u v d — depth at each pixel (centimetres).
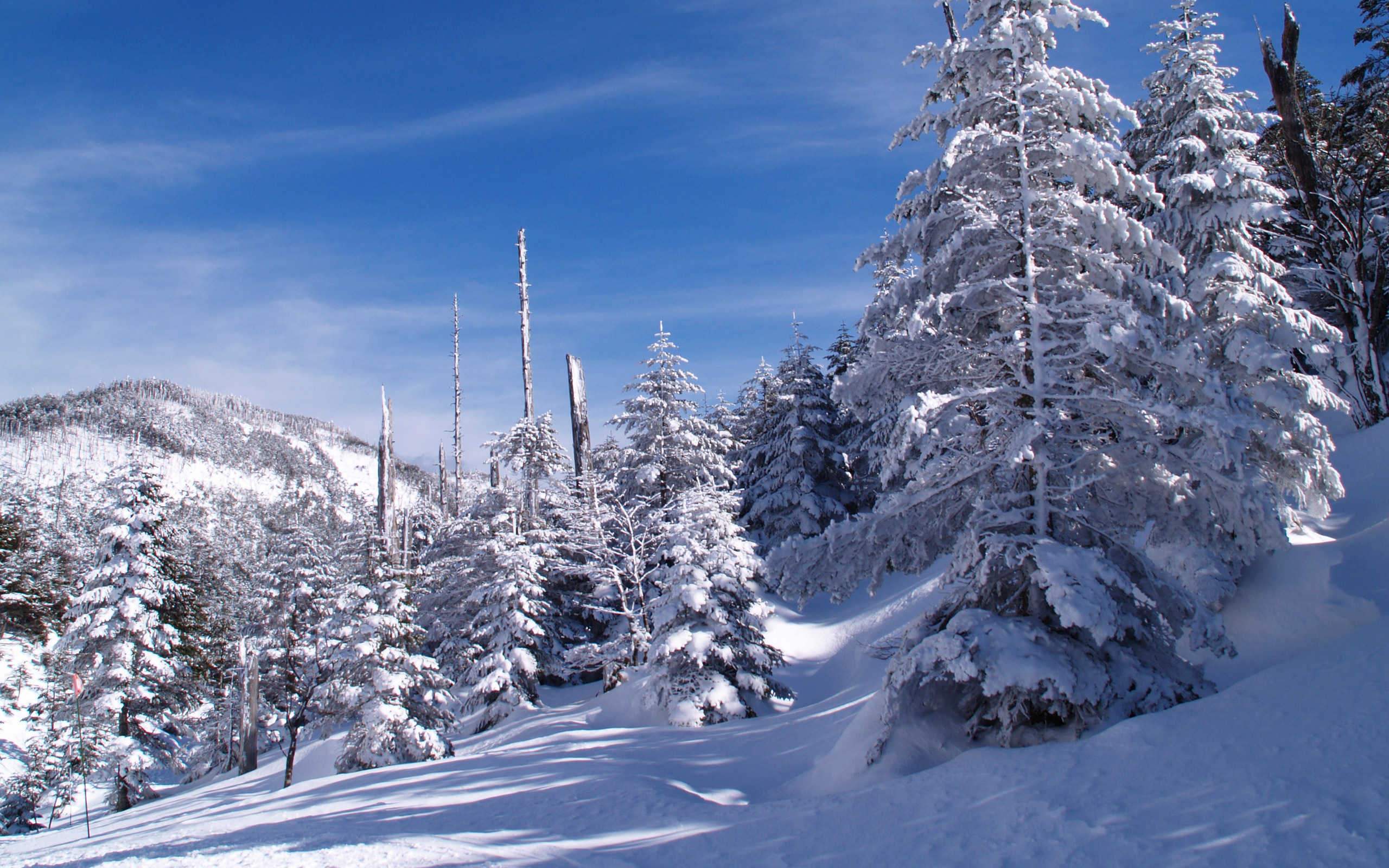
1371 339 1900
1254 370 1177
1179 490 987
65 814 3691
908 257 1098
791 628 3017
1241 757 625
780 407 3547
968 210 993
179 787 3503
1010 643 852
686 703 2009
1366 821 473
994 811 676
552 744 1769
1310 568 1169
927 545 1144
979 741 962
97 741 2966
